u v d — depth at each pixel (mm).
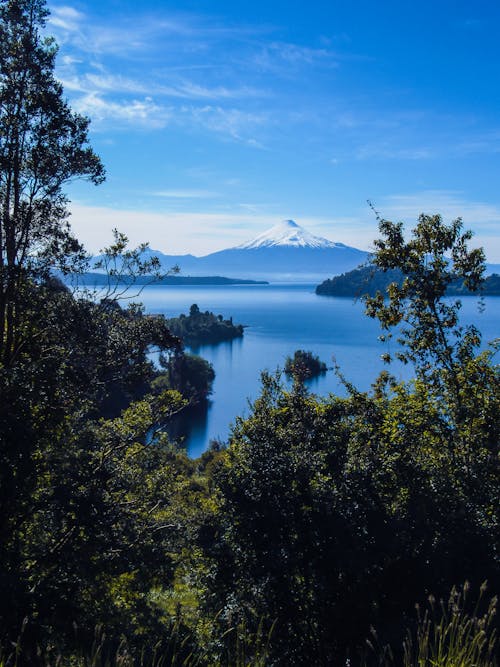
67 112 14133
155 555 12359
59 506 10969
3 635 7465
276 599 8023
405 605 7867
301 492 8625
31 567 10836
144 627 10734
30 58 13594
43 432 12344
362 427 12227
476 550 8195
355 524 8203
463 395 14406
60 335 14367
